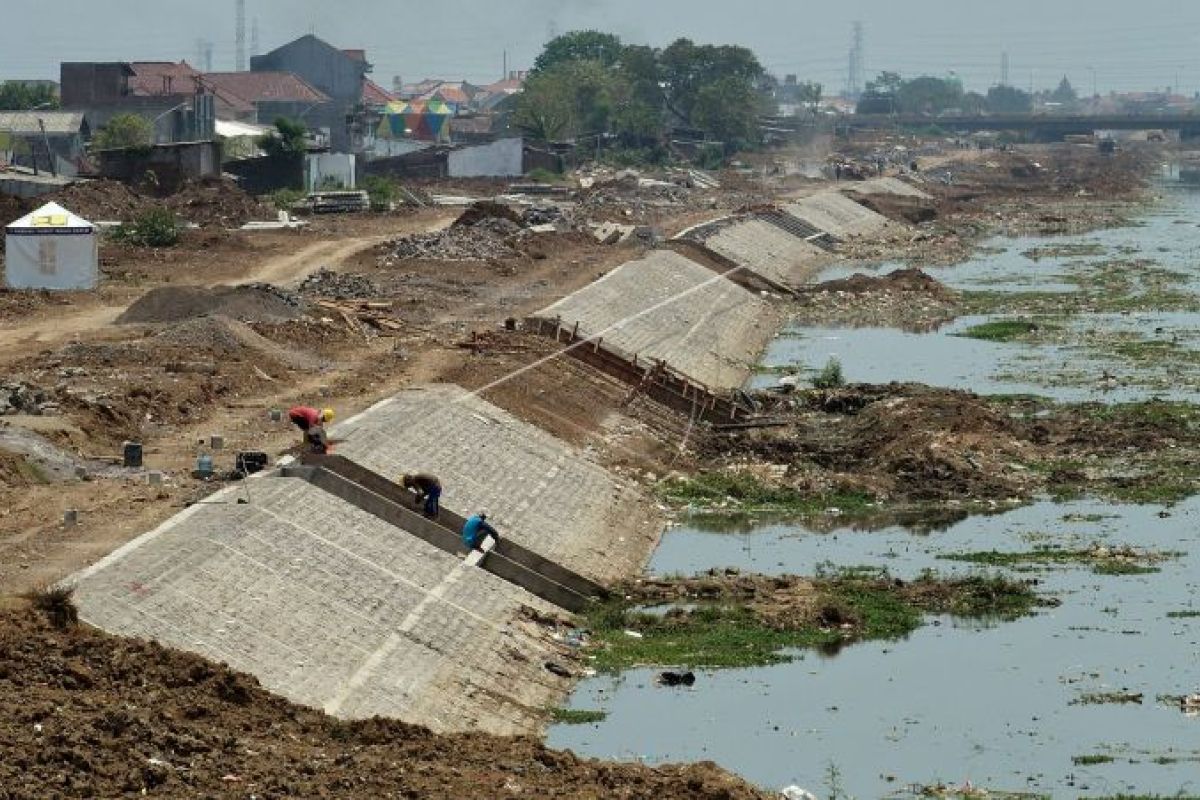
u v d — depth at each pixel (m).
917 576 73.62
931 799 51.41
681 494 87.19
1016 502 85.31
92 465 70.56
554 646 64.25
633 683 61.22
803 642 65.56
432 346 103.75
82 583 54.34
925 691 60.53
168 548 58.75
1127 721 58.09
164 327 101.00
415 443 78.75
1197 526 80.88
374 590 62.62
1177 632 66.56
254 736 46.84
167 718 45.84
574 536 76.69
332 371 94.38
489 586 67.00
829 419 101.88
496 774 46.00
